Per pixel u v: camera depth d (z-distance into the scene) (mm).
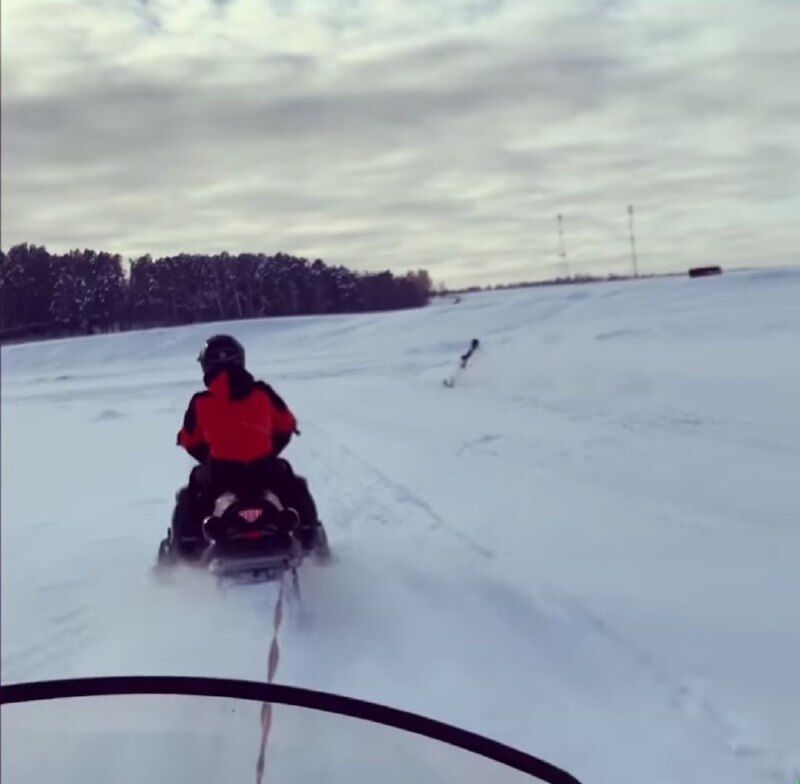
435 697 3217
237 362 4836
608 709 2887
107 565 5875
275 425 5148
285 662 3691
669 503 4742
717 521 3908
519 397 12727
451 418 11672
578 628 3531
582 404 10344
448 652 3670
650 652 3090
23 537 7020
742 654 2678
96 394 19719
